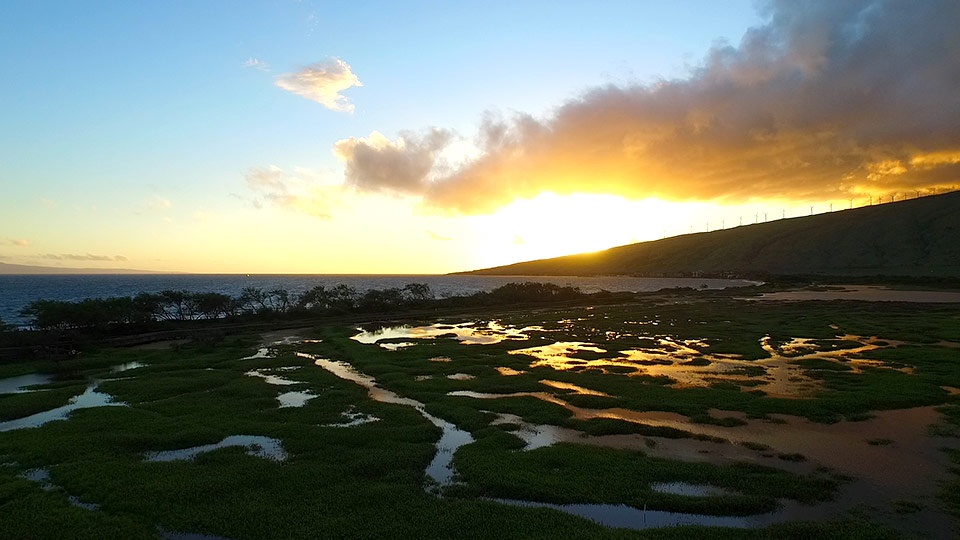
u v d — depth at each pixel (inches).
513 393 1146.0
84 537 519.8
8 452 775.7
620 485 629.9
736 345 1748.3
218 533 528.7
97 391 1209.4
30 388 1257.4
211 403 1067.3
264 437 853.2
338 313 2960.1
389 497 600.7
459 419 927.7
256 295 3046.3
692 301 3944.4
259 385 1229.7
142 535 525.0
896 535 508.4
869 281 5521.7
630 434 840.9
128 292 6033.5
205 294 2659.9
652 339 1982.0
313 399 1095.0
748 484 630.5
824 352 1596.9
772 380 1216.8
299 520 548.4
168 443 811.4
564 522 533.3
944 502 584.1
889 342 1740.9
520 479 649.0
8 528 534.0
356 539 509.7
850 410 943.0
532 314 3088.1
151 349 1851.6
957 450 745.6
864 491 617.3
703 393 1084.5
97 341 1984.5
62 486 651.5
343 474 676.7
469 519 543.2
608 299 4023.1
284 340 2071.9
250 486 639.1
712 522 552.1
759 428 861.8
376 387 1243.2
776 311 2893.7
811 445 776.9
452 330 2400.3
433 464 729.6
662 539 496.1
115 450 780.6
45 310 1983.3
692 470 670.5
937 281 5000.0
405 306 3304.6
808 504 585.0
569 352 1695.4
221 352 1752.0
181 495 611.5
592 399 1047.6
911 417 904.3
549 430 874.1
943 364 1333.7
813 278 6279.5
